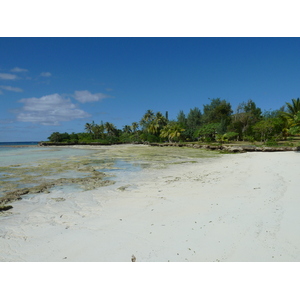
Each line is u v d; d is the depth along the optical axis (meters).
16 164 19.64
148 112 93.94
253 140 46.09
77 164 19.61
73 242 4.89
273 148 28.98
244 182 10.05
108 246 4.67
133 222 5.90
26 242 4.96
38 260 4.21
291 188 8.27
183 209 6.73
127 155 29.91
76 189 10.02
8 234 5.38
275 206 6.46
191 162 20.52
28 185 11.09
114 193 9.16
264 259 3.96
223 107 78.56
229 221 5.59
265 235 4.75
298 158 18.95
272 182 9.56
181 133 66.56
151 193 8.89
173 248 4.47
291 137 45.78
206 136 58.84
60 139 84.06
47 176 13.56
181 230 5.25
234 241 4.59
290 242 4.42
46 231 5.53
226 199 7.48
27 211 7.09
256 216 5.80
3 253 4.49
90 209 7.17
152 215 6.35
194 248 4.43
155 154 30.89
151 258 4.16
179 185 10.19
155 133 81.75
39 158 25.92
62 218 6.43
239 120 59.12
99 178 12.64
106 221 6.06
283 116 44.84
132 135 94.88
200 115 87.75
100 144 79.75
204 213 6.28
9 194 9.01
